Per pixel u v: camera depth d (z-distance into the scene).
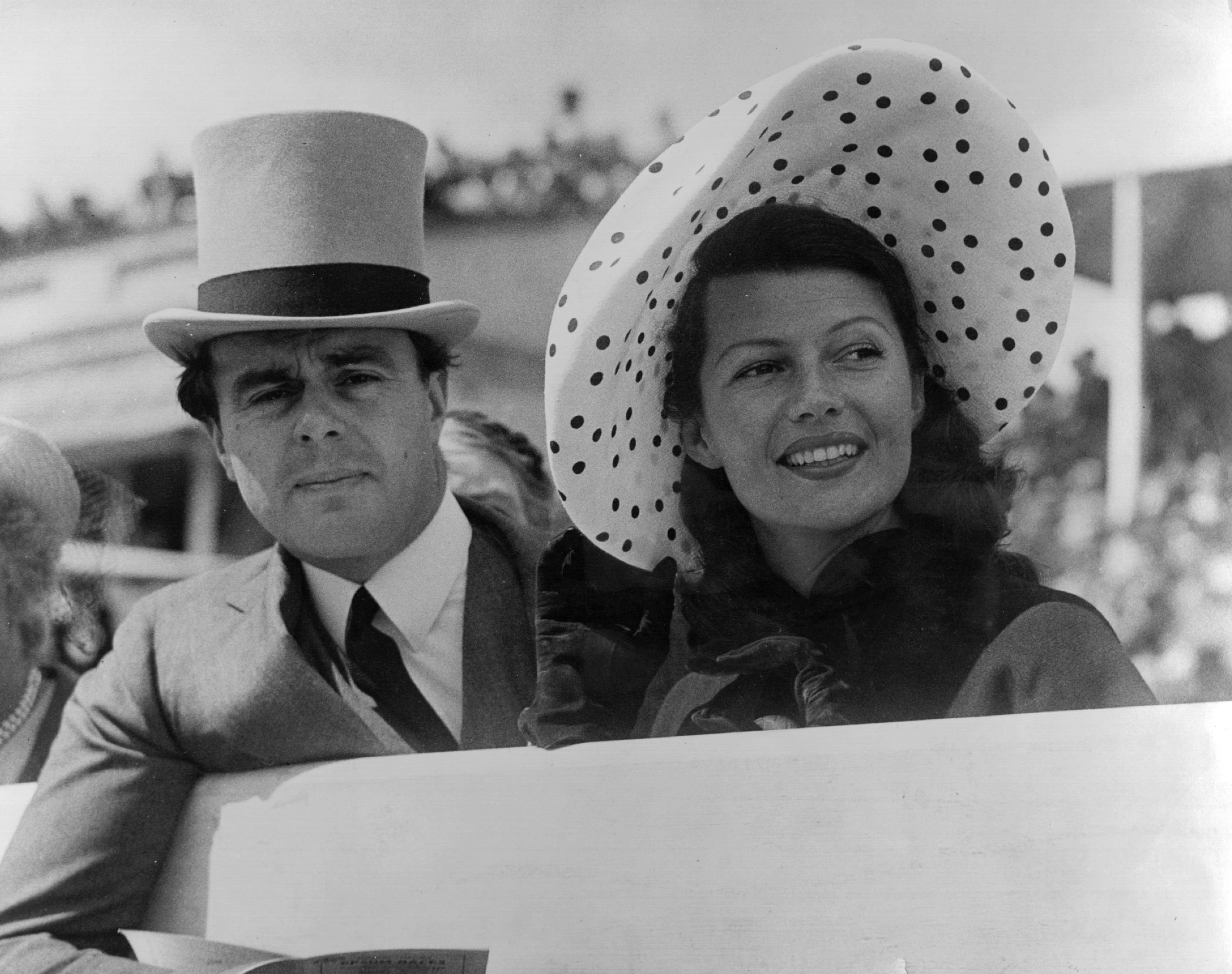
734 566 3.56
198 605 4.02
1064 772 3.34
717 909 3.49
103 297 4.15
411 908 3.73
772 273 3.53
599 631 3.67
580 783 3.63
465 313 3.84
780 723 3.51
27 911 3.99
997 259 3.45
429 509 3.85
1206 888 3.25
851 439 3.49
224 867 3.90
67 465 4.13
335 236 3.92
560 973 3.58
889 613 3.47
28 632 4.10
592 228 3.76
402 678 3.82
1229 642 3.33
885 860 3.39
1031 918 3.31
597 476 3.62
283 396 3.96
